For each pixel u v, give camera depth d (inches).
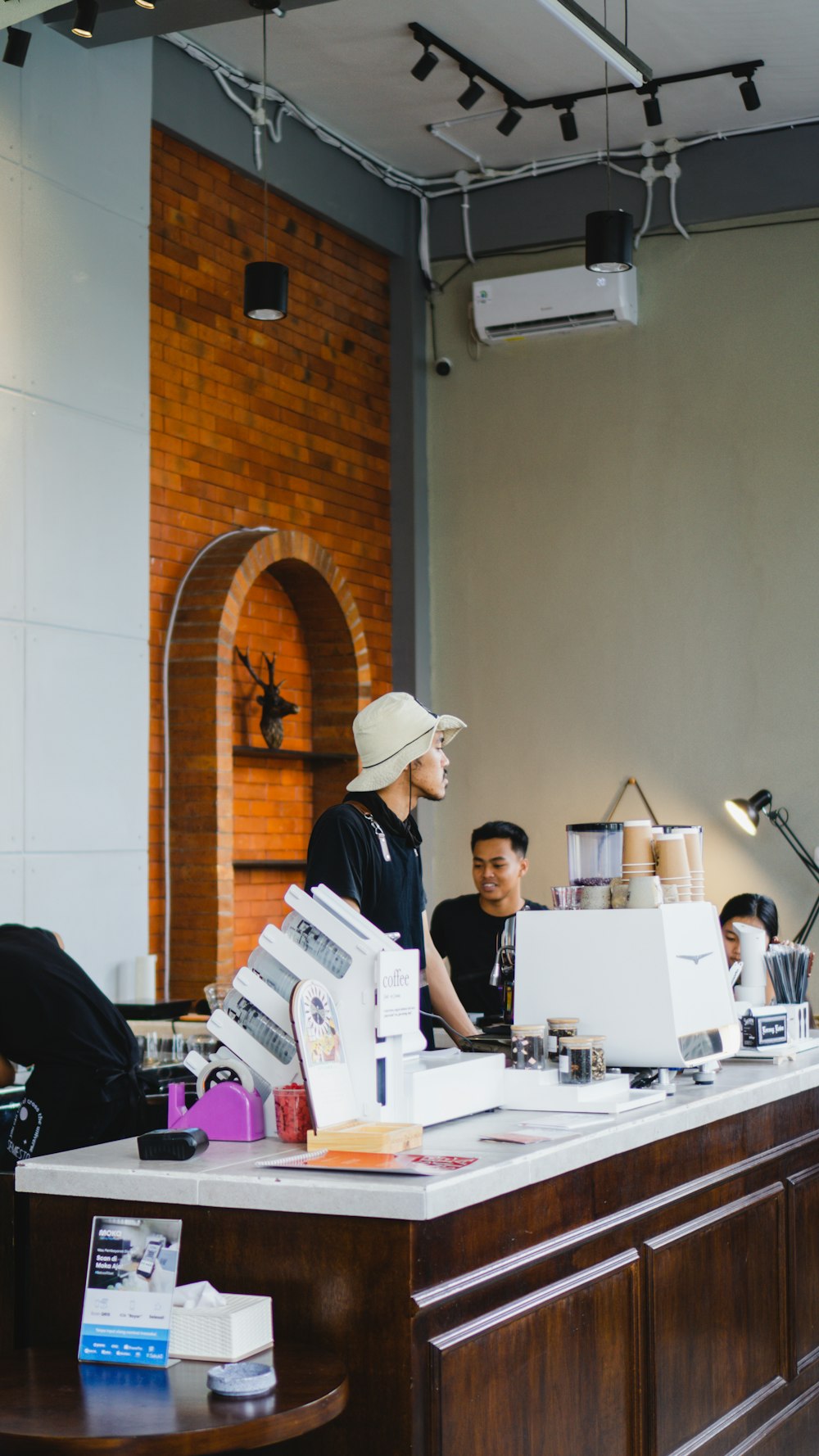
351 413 300.7
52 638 214.8
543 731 302.2
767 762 282.2
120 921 225.0
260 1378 86.7
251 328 272.7
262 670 275.6
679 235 294.0
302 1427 84.1
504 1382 99.5
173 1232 94.1
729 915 198.7
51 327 216.8
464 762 308.3
